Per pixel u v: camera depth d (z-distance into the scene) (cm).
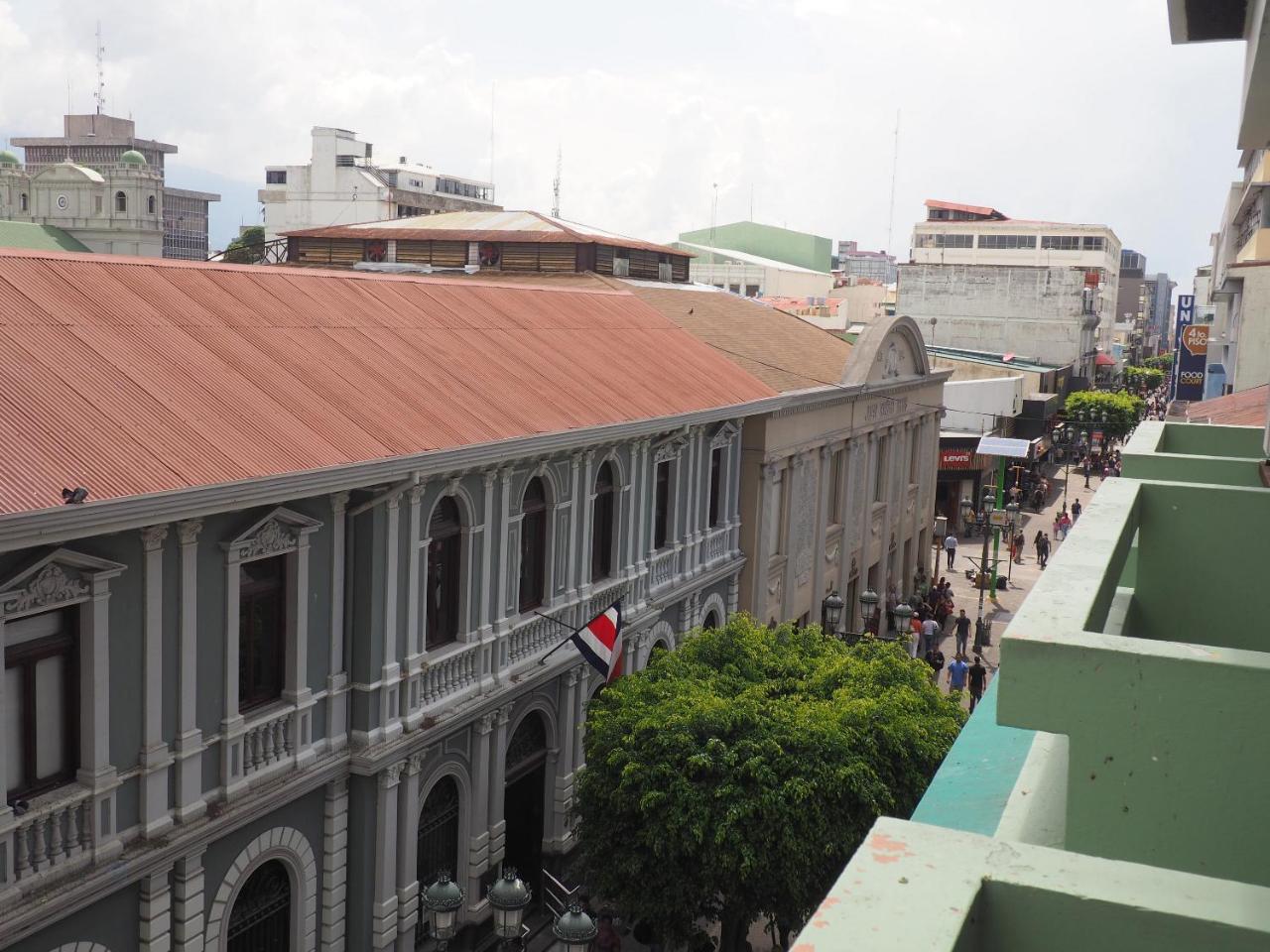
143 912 1466
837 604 3033
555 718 2362
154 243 9462
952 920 299
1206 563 714
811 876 1775
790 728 1853
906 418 4688
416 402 1956
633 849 1878
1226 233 7281
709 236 14400
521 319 2711
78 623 1358
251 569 1622
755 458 3275
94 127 15688
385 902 1842
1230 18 632
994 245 13638
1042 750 652
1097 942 317
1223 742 424
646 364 2880
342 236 4544
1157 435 1010
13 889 1287
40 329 1560
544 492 2272
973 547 6141
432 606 1972
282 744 1675
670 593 2795
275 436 1598
